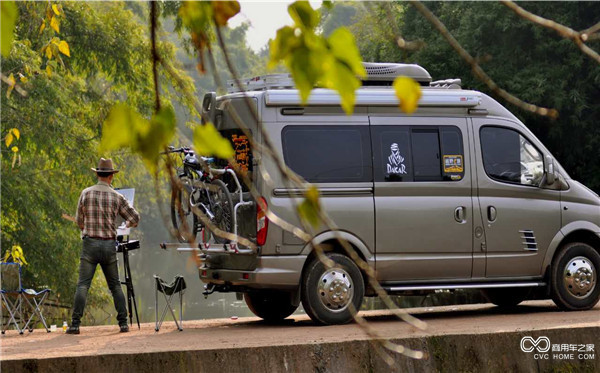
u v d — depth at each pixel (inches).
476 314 886.4
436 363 631.8
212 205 770.2
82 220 785.6
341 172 777.6
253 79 789.2
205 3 108.3
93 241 781.9
